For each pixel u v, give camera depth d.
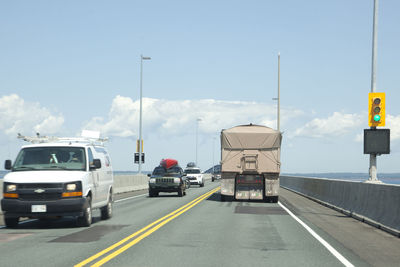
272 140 25.91
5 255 9.69
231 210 20.47
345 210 19.12
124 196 31.31
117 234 12.85
